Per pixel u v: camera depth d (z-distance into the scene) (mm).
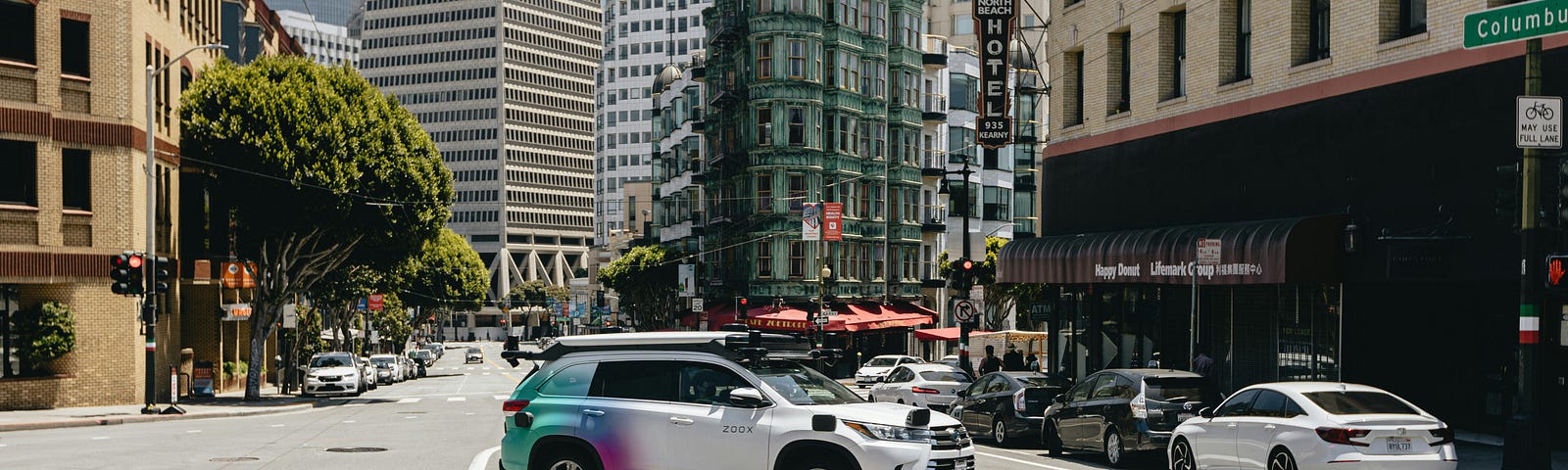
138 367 35375
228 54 52188
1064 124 32875
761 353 12531
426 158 42938
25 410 32156
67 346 32844
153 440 22828
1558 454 19516
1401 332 22891
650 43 186750
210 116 39219
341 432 25281
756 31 60344
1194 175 26906
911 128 64938
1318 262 22125
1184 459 16906
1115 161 30094
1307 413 14461
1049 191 33656
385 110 41688
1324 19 23828
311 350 60875
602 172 190500
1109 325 31094
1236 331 26188
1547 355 20234
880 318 59812
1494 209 19250
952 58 68625
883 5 63219
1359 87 22141
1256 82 25031
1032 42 82750
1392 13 21891
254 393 40438
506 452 13039
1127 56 30562
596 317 138125
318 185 38281
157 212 38438
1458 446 20375
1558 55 18625
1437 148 20406
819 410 11938
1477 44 15859
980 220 69062
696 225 74500
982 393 24156
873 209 62281
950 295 69188
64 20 33625
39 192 32719
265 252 40594
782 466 11859
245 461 18547
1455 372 22641
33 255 32500
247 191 38688
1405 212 21000
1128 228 29469
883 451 11586
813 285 59375
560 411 12773
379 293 84188
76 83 33562
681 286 67562
